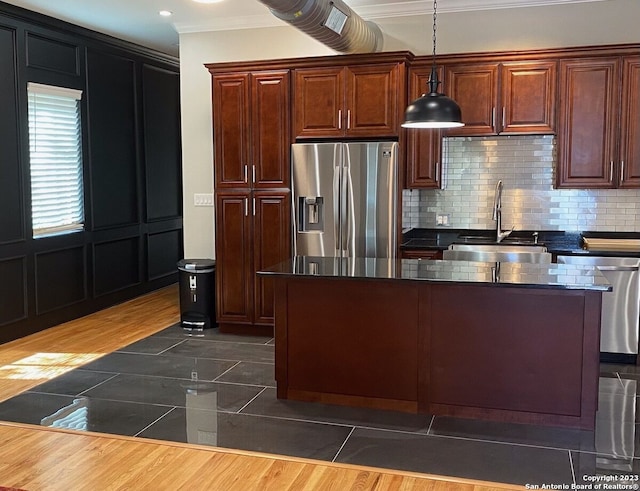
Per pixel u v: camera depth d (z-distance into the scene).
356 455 3.27
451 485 2.95
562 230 5.57
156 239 7.82
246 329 5.76
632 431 3.56
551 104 5.11
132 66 7.16
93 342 5.50
